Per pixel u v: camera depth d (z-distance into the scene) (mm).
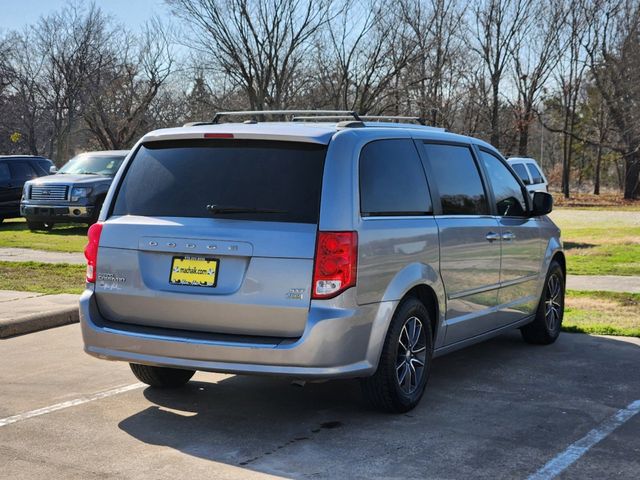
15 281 11953
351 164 5285
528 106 54781
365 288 5168
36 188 20656
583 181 87438
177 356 5176
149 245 5324
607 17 54062
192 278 5211
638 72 53188
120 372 6898
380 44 45781
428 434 5230
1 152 64938
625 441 5098
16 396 6148
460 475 4508
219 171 5371
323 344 4969
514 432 5270
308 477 4492
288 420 5555
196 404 5945
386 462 4723
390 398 5527
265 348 4988
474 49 51719
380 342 5316
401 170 5816
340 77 46031
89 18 57750
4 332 8266
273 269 5035
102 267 5512
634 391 6285
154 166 5590
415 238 5676
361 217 5234
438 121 48125
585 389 6340
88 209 20359
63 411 5762
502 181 7293
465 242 6328
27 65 61406
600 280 13000
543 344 8000
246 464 4699
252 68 47000
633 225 28516
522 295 7422
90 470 4605
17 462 4734
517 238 7223
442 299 6027
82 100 56312
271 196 5184
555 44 54562
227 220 5195
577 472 4559
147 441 5117
